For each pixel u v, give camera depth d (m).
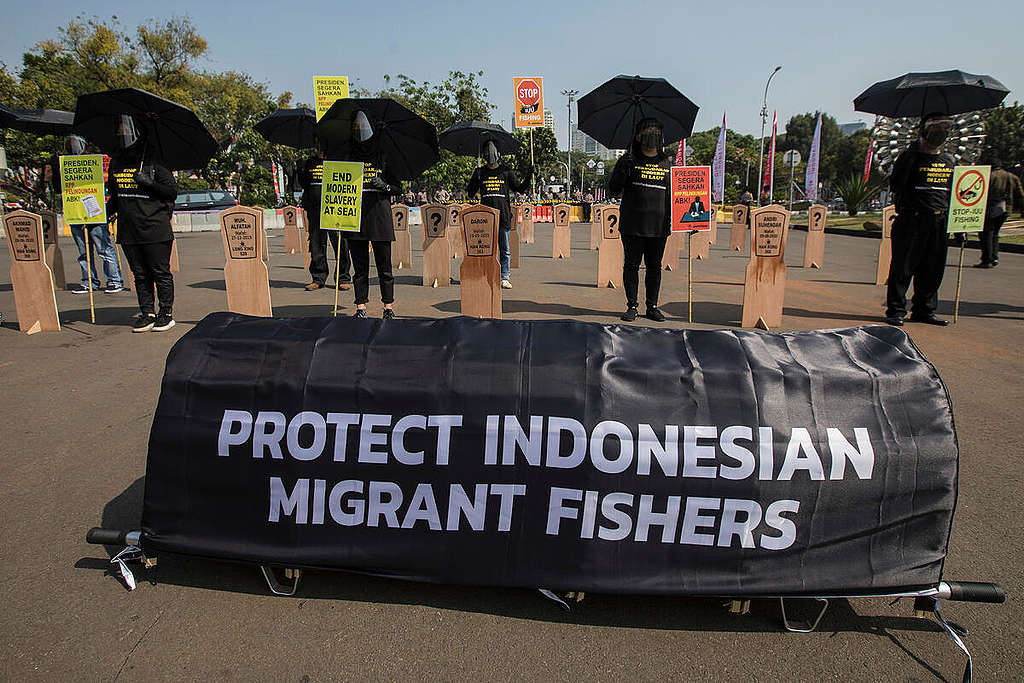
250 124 45.78
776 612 2.45
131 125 6.25
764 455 2.33
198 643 2.25
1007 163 50.41
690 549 2.36
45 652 2.20
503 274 9.52
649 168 6.69
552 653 2.22
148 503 2.54
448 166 30.67
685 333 2.65
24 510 3.12
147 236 6.39
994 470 3.60
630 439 2.35
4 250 16.61
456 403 2.42
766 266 6.74
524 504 2.38
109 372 5.29
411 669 2.13
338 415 2.45
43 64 39.94
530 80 11.05
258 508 2.49
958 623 2.40
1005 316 7.57
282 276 11.24
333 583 2.59
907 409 2.42
